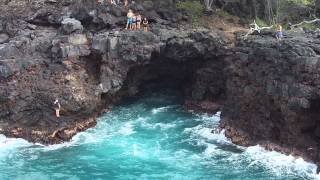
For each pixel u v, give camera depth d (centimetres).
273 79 4459
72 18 5622
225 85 5459
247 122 4784
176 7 6275
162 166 4269
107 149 4575
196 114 5519
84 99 4922
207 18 6278
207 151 4562
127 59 5322
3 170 4144
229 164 4291
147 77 5969
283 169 4144
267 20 6588
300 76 4206
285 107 4300
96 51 5259
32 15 5856
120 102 5831
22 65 5000
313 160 4172
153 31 5506
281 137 4453
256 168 4197
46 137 4662
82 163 4297
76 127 4888
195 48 5459
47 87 4862
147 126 5147
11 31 5547
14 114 4747
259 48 4681
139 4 6047
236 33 5700
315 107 4241
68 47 5106
